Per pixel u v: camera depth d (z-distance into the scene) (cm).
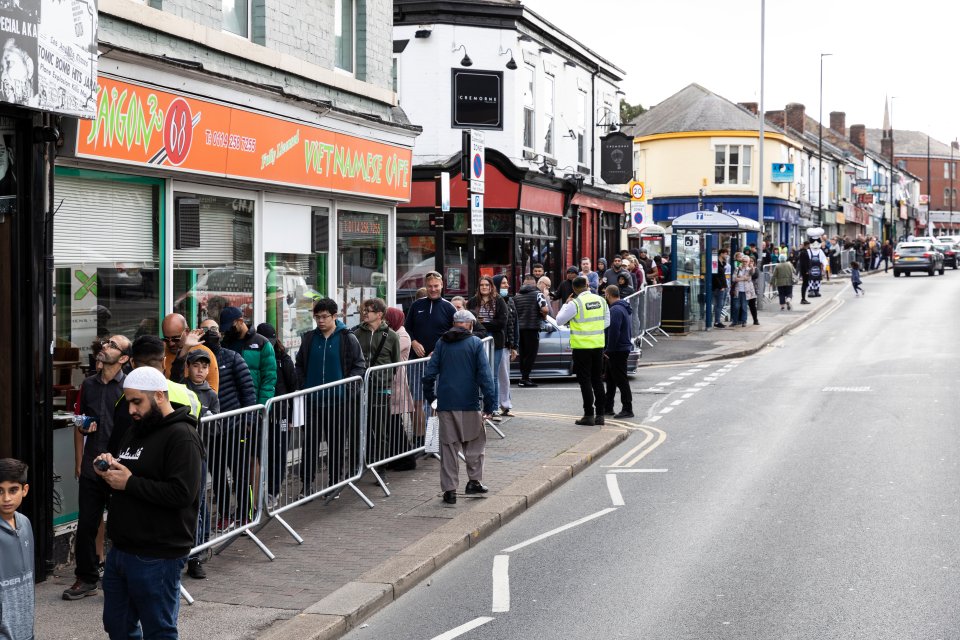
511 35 2658
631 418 1584
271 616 705
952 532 900
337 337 1067
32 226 789
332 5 1367
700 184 5634
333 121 1323
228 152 1096
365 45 1452
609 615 710
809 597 733
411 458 1207
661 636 664
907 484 1091
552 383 1972
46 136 797
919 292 4200
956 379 1891
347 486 1115
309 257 1314
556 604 739
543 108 2881
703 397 1778
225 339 980
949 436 1356
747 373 2089
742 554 850
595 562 844
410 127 1536
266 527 953
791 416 1559
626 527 955
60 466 841
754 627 674
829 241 5500
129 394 565
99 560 780
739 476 1161
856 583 763
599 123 3322
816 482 1116
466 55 2606
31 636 520
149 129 965
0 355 777
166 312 1025
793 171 5616
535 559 862
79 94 817
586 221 3322
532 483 1109
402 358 1188
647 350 2438
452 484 1032
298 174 1241
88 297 927
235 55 1116
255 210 1188
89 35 832
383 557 849
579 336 1471
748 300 2980
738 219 3016
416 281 2650
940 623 672
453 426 1038
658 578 792
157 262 1020
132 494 556
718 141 5619
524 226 2748
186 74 1012
